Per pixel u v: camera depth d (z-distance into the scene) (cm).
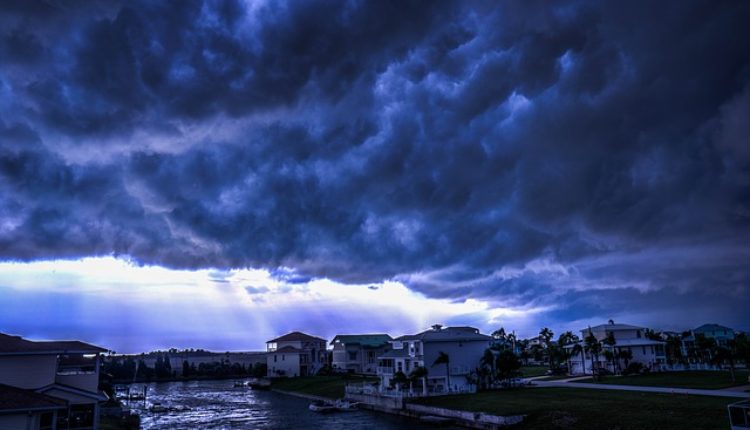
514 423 5247
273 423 6806
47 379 4044
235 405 9250
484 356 8169
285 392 11731
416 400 7156
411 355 8325
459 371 8075
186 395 11606
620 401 5309
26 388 3922
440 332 8556
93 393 4200
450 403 6594
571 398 5888
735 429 3425
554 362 11381
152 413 8156
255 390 12888
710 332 13650
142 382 17000
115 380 17100
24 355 3966
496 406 5934
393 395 7475
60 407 3553
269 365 14512
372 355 13812
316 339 15362
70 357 6544
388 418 6975
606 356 9131
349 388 9006
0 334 4441
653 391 5950
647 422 4384
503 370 7844
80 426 3994
